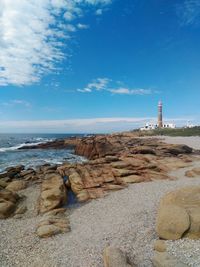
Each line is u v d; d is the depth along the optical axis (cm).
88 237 1145
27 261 1004
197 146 4791
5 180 2214
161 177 2206
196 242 916
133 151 3422
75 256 993
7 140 11144
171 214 1002
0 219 1466
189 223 963
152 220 1217
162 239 980
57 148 6906
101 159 2811
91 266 902
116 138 6956
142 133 9475
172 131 9294
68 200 1773
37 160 4175
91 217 1419
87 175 2188
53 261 978
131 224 1210
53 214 1475
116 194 1791
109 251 893
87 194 1809
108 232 1167
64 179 2203
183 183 1962
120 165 2405
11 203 1612
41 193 1800
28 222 1416
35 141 10406
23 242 1162
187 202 1113
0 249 1108
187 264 788
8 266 975
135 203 1547
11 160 4159
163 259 827
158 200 1540
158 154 3253
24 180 2220
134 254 923
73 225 1330
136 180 2094
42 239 1179
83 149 5141
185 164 2695
